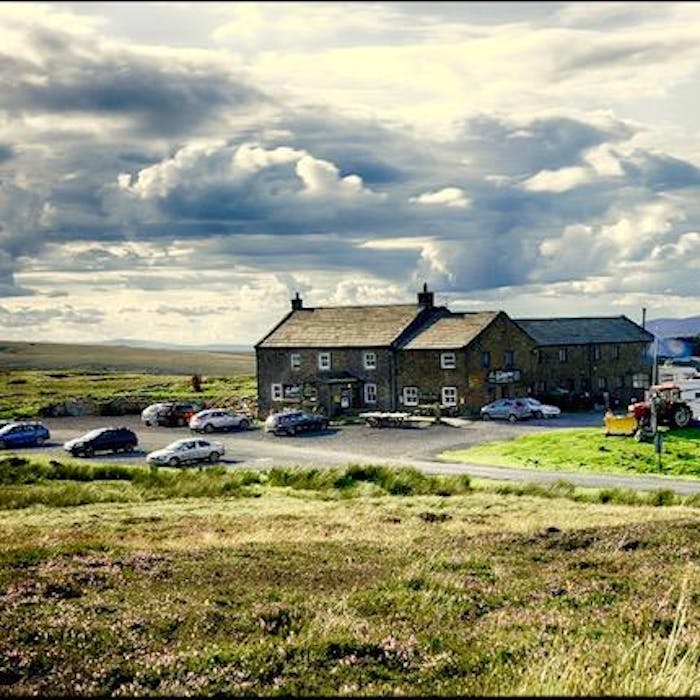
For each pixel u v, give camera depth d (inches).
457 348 3275.1
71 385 6077.8
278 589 685.9
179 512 1434.5
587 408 3526.1
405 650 503.2
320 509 1445.6
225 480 1883.6
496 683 429.4
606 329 3986.2
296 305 3887.8
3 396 5108.3
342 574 757.3
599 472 2023.9
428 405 3324.3
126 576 739.4
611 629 550.9
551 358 3698.3
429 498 1595.7
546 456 2258.9
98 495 1711.4
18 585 689.0
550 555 868.0
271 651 493.7
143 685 450.0
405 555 861.2
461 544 947.3
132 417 3836.1
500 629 557.6
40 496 1672.0
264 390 3715.6
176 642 527.2
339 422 3304.6
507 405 3149.6
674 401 2512.3
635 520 1154.0
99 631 544.1
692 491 1710.1
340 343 3558.1
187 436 3063.5
